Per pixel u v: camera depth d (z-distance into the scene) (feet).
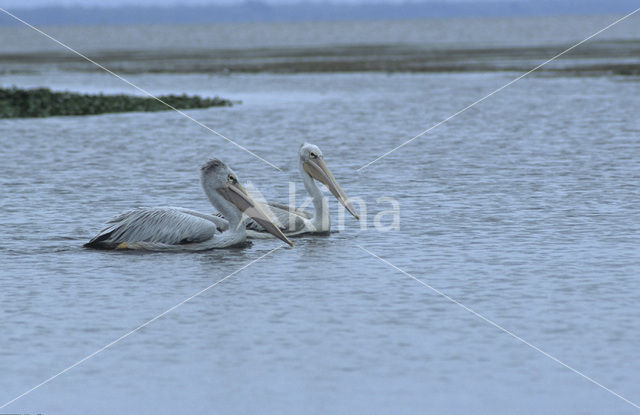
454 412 39.99
